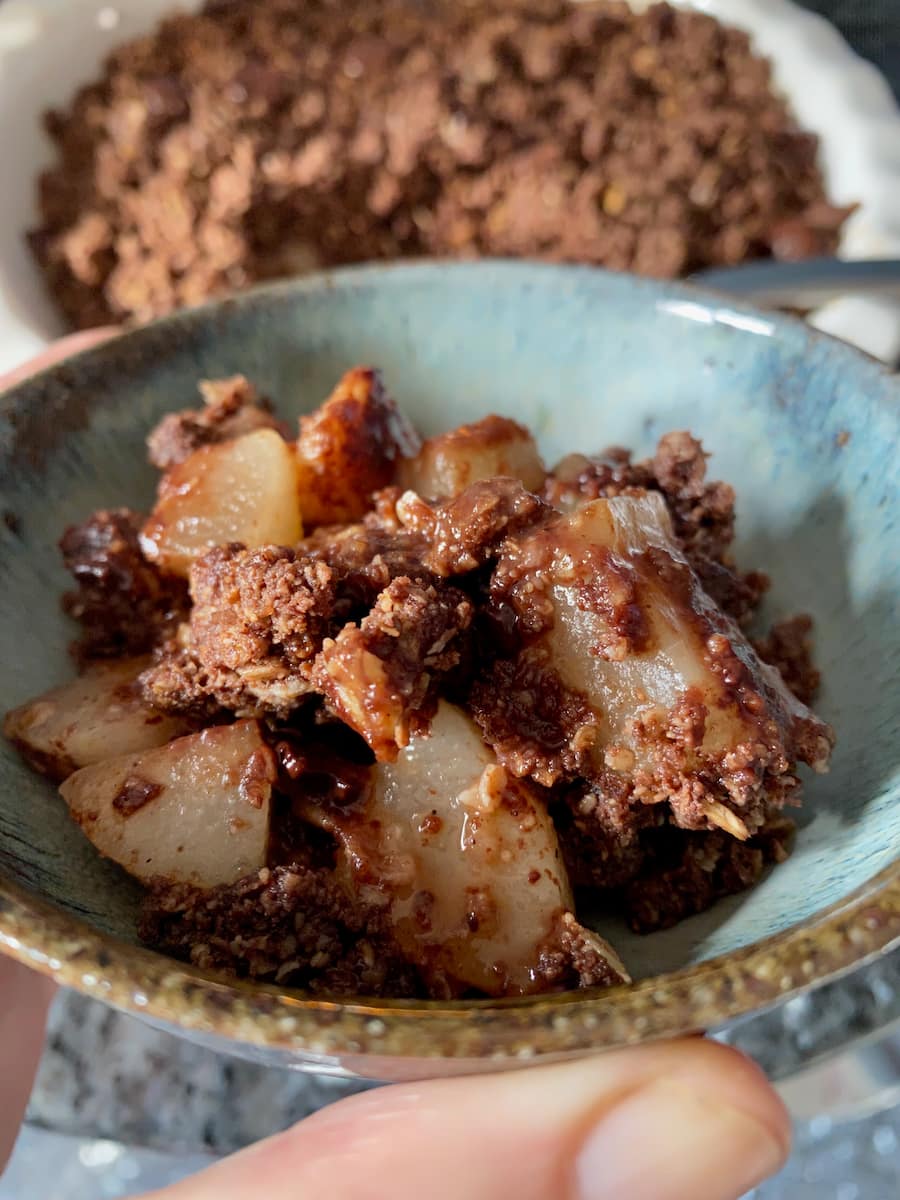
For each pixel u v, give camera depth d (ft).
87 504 0.53
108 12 1.07
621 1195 0.37
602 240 0.97
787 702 0.42
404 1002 0.32
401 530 0.45
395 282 0.59
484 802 0.40
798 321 0.53
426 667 0.40
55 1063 0.59
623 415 0.58
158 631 0.50
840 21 1.30
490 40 1.03
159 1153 0.57
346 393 0.52
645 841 0.43
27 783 0.44
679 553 0.43
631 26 1.08
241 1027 0.31
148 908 0.40
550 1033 0.30
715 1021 0.31
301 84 0.99
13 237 0.96
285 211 0.97
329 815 0.41
